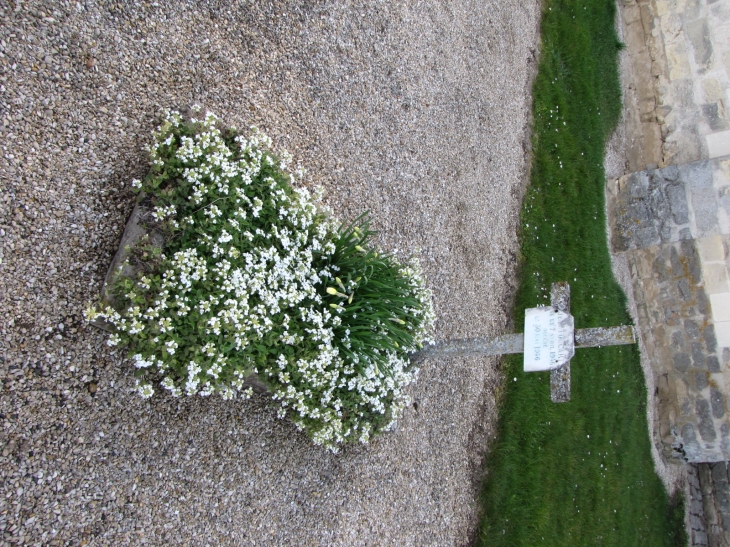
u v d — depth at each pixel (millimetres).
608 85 8875
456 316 5812
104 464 3133
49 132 3115
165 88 3629
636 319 8773
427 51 5832
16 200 2984
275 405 3846
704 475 9273
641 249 8789
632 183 8492
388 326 3861
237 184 3354
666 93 8914
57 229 3096
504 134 6934
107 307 2850
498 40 7020
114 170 3322
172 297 3066
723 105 8344
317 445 4230
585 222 7977
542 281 7117
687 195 8141
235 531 3633
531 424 6609
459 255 5957
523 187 7207
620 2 9344
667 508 8586
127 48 3459
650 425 8617
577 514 6898
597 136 8453
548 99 7758
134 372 3266
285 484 3973
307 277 3691
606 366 8055
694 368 8469
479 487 5887
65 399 3031
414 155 5527
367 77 5109
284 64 4398
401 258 5219
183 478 3438
